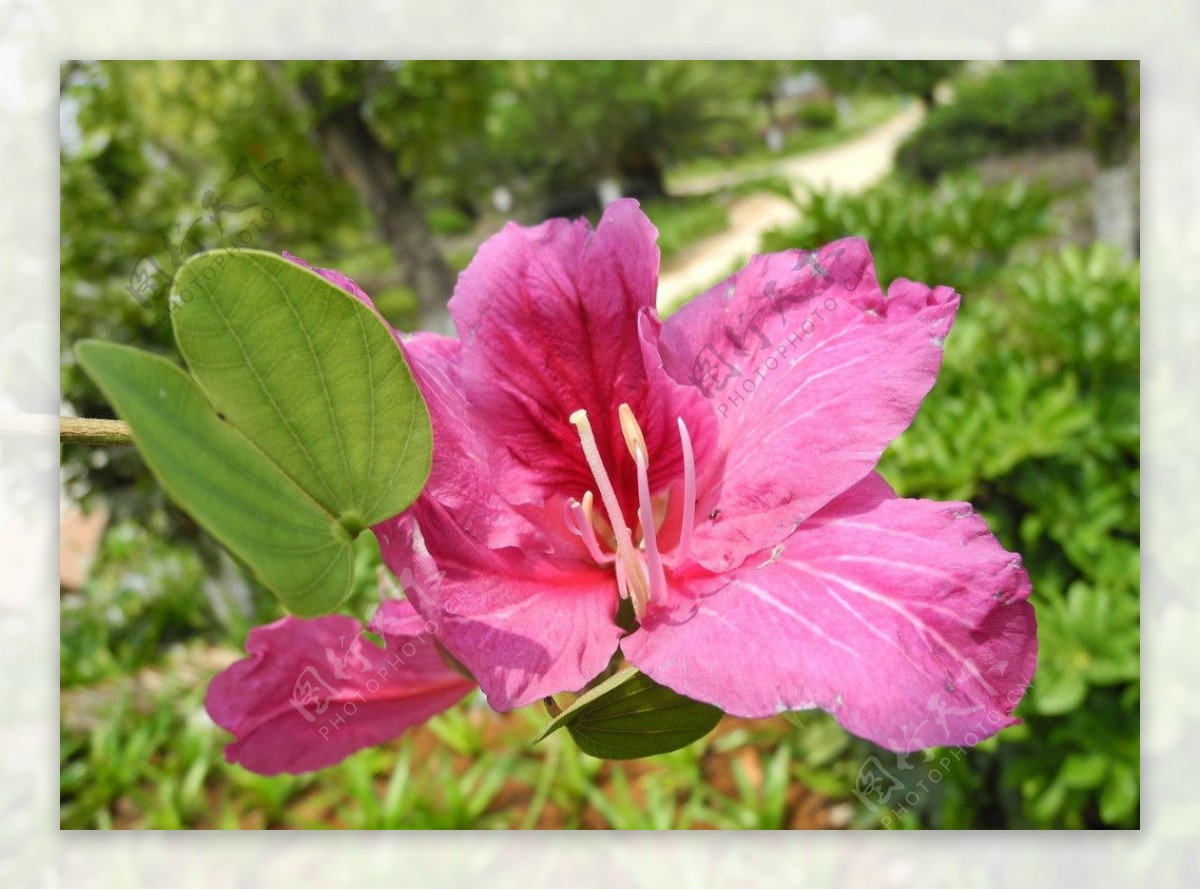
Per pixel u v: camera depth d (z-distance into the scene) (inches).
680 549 7.4
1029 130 91.4
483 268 7.5
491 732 29.9
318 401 5.6
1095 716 20.7
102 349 4.7
